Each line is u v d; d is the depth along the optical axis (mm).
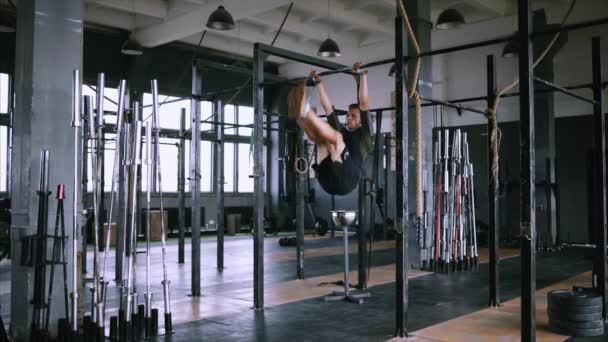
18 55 4805
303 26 14453
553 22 12266
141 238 14898
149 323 4691
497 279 5961
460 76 15180
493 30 13523
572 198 13859
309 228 19094
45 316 4488
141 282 7688
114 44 14594
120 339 4516
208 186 17625
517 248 12680
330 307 5922
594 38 5188
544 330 4895
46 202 4445
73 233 4430
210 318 5387
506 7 13133
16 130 4809
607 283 5152
